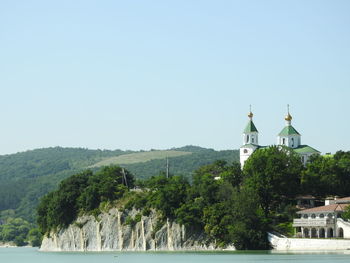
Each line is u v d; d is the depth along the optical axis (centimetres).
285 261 19050
